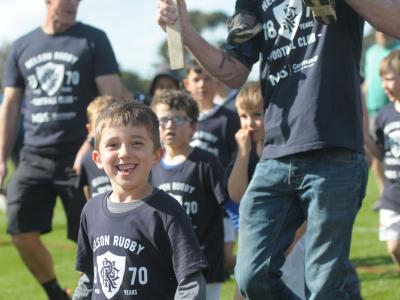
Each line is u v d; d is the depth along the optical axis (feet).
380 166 53.57
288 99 23.79
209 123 41.81
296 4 23.84
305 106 23.35
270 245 24.17
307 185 23.45
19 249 39.99
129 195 21.57
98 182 36.27
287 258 29.07
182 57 23.98
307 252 23.57
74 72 39.58
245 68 25.77
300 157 23.47
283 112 23.82
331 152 23.15
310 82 23.40
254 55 25.81
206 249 31.30
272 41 24.36
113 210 21.44
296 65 23.76
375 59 62.75
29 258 39.99
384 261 48.88
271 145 24.18
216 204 31.55
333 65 23.36
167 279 21.17
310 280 23.43
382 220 39.63
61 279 48.14
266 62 24.58
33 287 46.29
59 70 39.63
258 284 24.25
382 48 62.69
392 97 39.99
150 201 21.20
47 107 39.63
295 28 23.80
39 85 39.86
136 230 21.01
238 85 25.96
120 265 21.13
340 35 23.49
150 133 21.63
